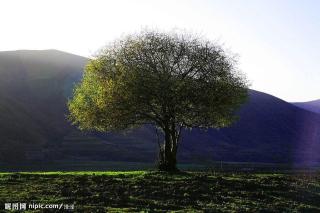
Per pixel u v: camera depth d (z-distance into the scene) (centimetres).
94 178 4875
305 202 4053
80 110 6216
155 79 5791
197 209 3416
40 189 4138
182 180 4875
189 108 6012
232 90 6034
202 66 6009
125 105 5847
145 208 3350
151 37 6188
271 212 3469
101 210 3180
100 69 6100
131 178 4975
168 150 6059
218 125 6456
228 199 3938
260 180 5047
